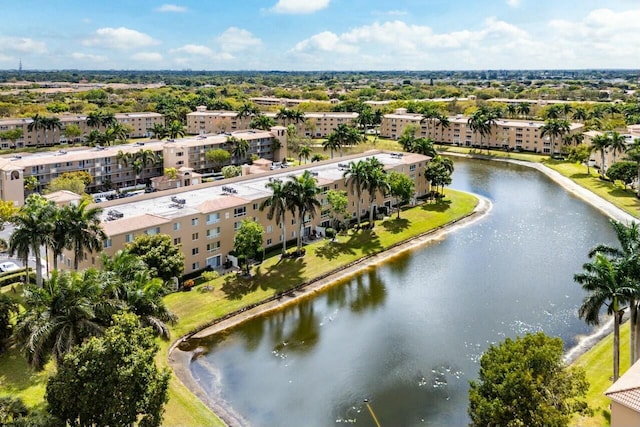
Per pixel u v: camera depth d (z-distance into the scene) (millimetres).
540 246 97375
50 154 137500
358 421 49188
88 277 44500
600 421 44938
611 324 66500
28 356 41281
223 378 55969
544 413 34875
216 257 83250
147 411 37500
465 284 80438
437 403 51844
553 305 73125
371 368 57969
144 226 73062
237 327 66625
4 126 181250
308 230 97625
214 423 47500
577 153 166500
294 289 77188
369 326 67438
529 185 147750
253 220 87438
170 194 92438
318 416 49875
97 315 42812
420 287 79375
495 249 95875
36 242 61531
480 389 39344
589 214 118062
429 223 108562
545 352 37625
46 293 42625
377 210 113125
